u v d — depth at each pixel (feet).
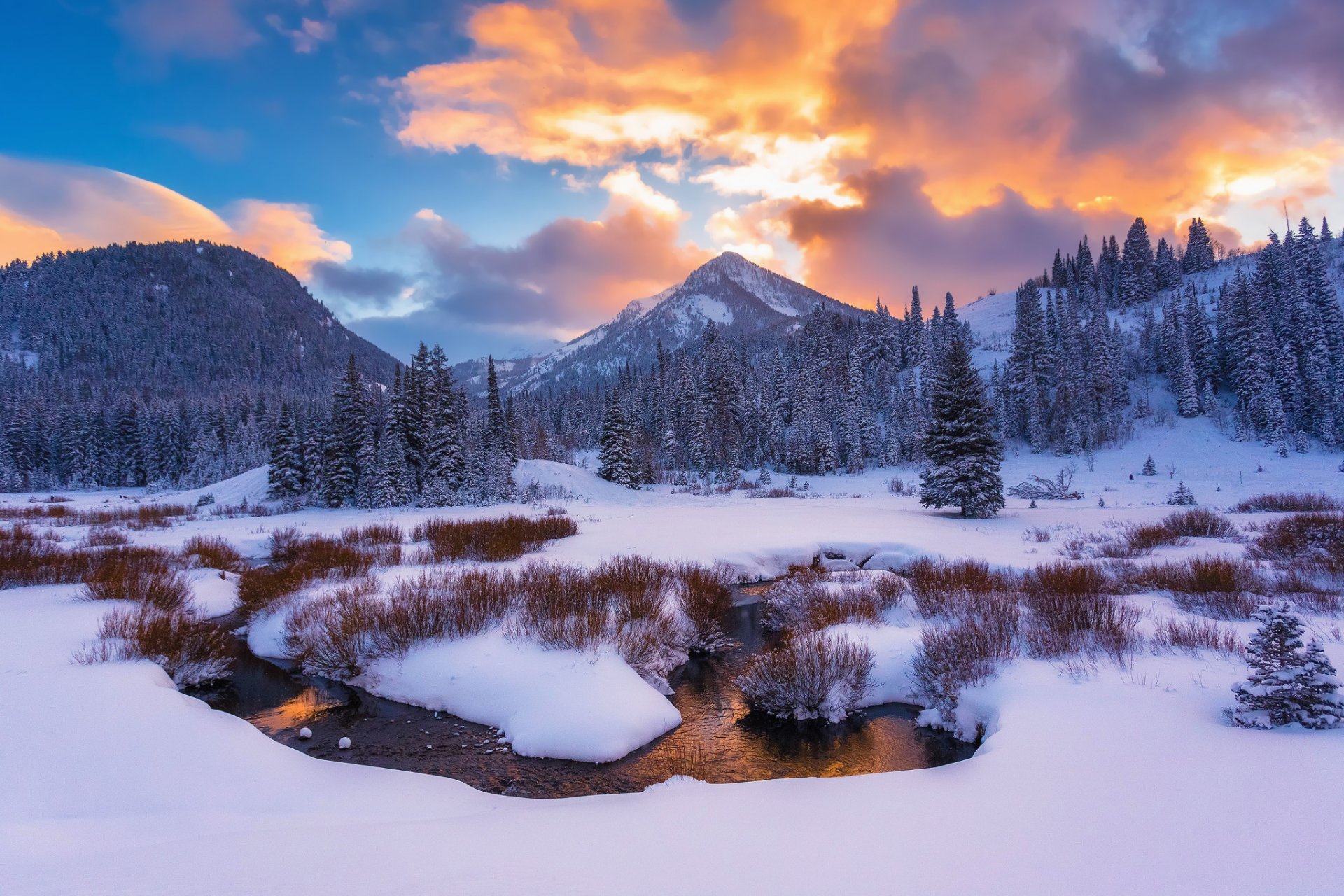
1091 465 196.65
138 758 22.00
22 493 254.06
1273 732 19.01
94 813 18.49
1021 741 19.95
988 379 294.05
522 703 29.40
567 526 81.76
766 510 119.65
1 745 21.59
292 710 31.22
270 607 46.06
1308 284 251.60
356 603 39.68
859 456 224.12
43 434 290.97
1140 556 58.80
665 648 38.04
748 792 18.10
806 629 39.29
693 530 82.89
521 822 15.83
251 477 163.02
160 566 54.85
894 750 25.85
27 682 27.22
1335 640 29.12
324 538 77.25
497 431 171.32
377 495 131.95
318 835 15.05
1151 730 19.94
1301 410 202.18
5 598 45.55
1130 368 262.06
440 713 30.96
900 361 337.11
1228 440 200.23
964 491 99.91
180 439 289.53
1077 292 395.55
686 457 250.37
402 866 12.66
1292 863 11.72
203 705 29.27
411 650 35.60
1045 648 30.50
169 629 35.83
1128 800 15.08
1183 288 351.46
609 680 30.50
